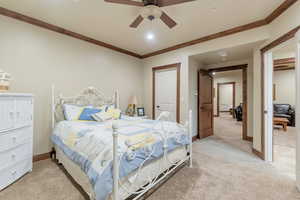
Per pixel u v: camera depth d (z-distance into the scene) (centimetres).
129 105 420
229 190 181
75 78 317
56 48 288
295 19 197
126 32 306
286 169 235
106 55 376
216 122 704
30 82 257
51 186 188
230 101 1048
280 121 495
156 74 440
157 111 438
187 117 369
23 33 249
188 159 256
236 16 245
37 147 265
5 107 184
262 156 274
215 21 261
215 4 214
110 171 127
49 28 277
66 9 228
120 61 410
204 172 225
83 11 233
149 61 456
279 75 621
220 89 1064
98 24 274
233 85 902
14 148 196
